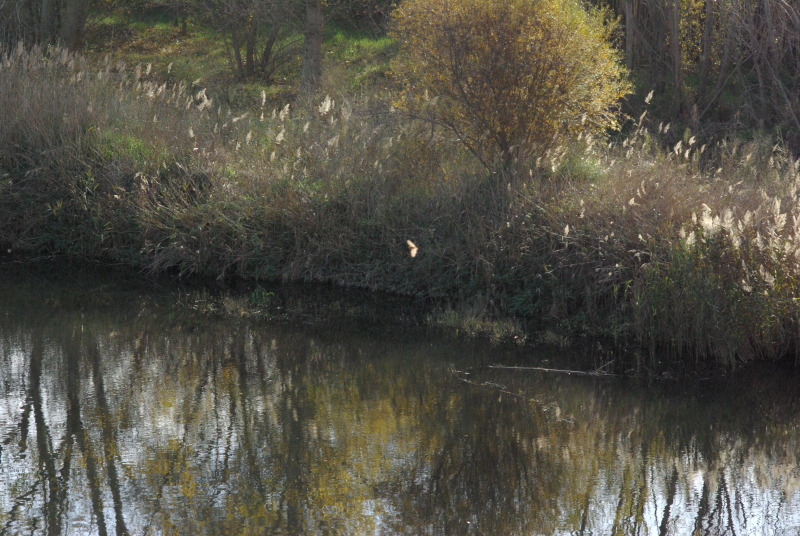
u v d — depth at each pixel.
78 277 28.41
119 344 21.84
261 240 28.67
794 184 24.62
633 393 18.88
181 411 17.33
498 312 24.33
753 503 13.71
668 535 12.58
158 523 12.75
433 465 14.99
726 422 17.20
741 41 42.56
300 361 20.83
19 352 20.91
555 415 17.47
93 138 31.83
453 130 28.84
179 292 27.00
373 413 17.45
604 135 34.16
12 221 31.22
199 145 31.52
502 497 13.84
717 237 21.14
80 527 12.59
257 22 49.94
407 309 25.39
